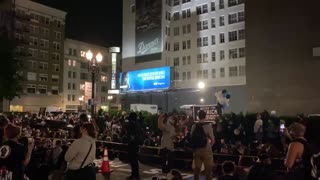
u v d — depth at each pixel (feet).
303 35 88.43
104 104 296.51
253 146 47.85
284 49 91.86
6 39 135.44
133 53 252.42
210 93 213.25
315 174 18.52
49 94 257.34
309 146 19.26
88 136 21.63
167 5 238.68
